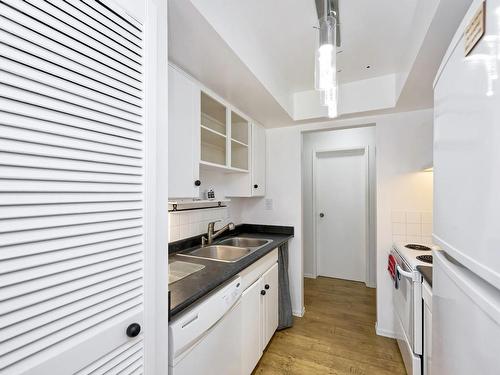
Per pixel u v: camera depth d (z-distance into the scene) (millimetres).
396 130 2248
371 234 3436
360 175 3594
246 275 1601
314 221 3768
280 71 2029
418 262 1487
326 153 3801
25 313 478
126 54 689
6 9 458
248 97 1895
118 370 646
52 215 526
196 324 1036
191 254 1847
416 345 1396
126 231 681
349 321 2455
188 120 1471
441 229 704
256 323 1717
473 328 489
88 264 588
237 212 2740
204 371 1115
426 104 2043
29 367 479
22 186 481
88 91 596
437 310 772
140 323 712
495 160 411
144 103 740
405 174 2217
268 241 2252
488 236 430
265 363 1842
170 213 1817
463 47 544
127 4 694
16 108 474
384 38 1584
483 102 453
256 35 1551
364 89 2178
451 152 616
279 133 2729
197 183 1519
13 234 468
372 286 3379
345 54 1774
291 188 2666
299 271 2598
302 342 2104
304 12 1353
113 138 654
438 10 1005
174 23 1073
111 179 646
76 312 561
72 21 563
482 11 455
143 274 727
